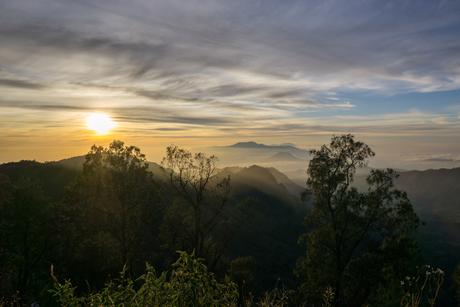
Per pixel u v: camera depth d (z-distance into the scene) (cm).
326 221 2666
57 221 2662
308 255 2634
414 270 2481
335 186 2609
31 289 2691
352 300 2541
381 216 2536
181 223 3134
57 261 2806
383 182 2578
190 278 411
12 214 2592
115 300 403
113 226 2805
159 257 3819
